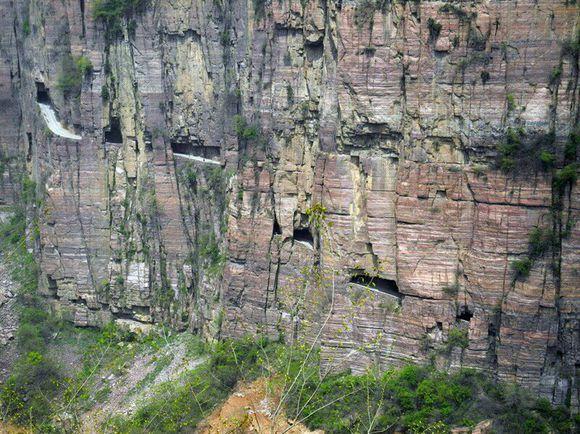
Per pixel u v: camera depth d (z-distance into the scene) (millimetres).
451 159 54750
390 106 56656
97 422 63812
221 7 70188
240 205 67188
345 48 57344
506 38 51500
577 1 50000
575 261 52062
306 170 64375
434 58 54000
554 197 52031
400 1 55188
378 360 59156
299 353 62781
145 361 72875
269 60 64812
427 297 56656
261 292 66750
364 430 55281
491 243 53438
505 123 52188
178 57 73625
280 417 58844
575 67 50656
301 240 66250
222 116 71750
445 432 53406
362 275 59906
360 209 59281
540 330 52938
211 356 68750
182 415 62562
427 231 55875
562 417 53031
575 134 50938
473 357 55375
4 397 65625
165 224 75500
